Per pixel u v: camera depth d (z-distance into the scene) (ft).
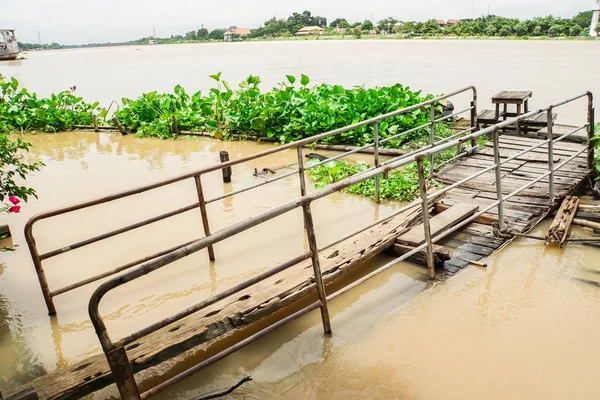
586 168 21.25
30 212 22.79
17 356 12.37
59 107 46.24
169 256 8.52
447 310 12.77
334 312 13.14
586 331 11.55
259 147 33.96
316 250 11.31
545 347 11.10
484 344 11.36
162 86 82.69
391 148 29.50
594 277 13.85
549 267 14.52
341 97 34.24
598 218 17.39
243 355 11.63
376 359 11.14
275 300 12.00
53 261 17.30
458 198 19.31
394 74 80.38
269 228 19.11
